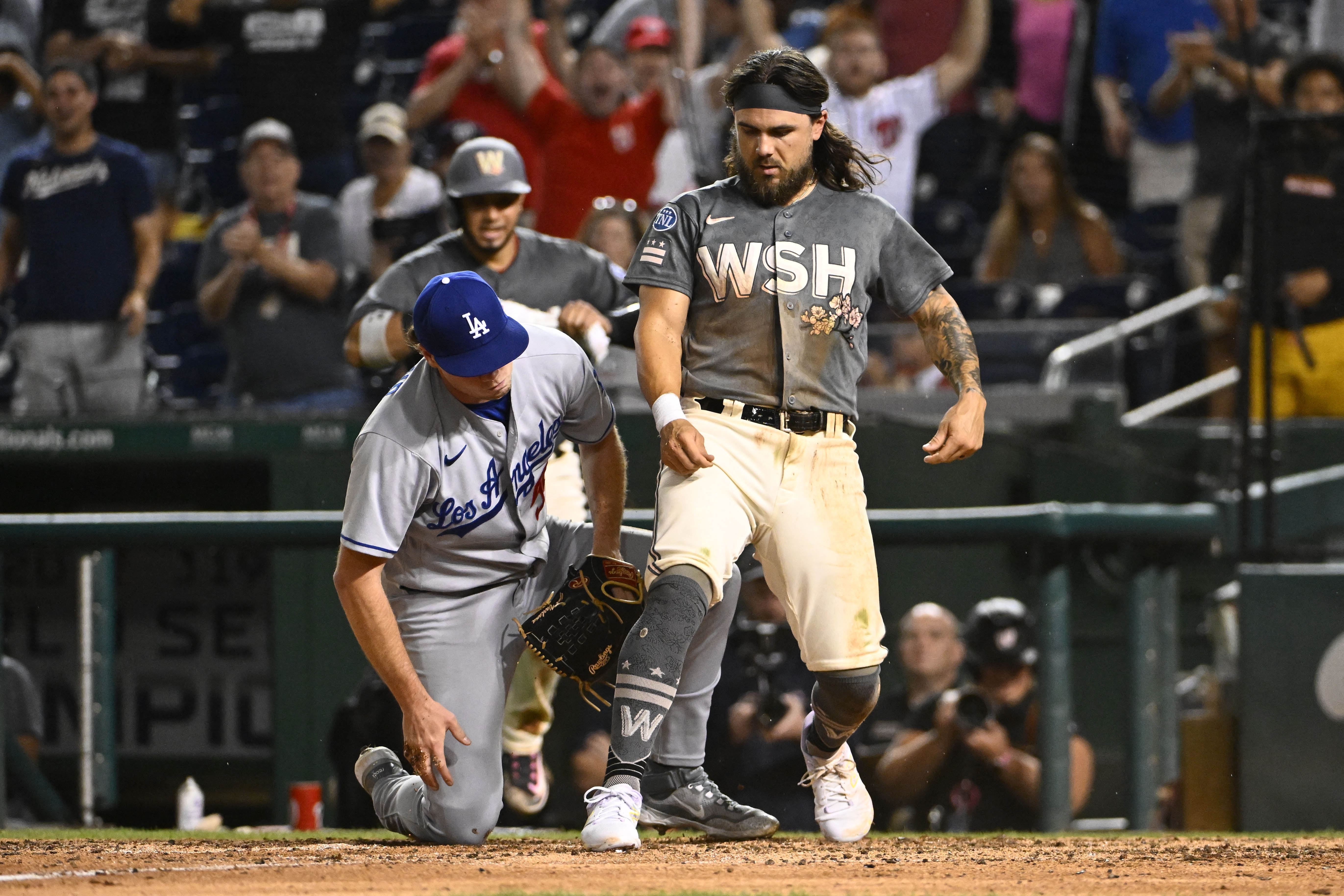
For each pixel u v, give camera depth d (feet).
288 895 29.09
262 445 82.79
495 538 39.96
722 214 38.63
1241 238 89.97
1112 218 106.83
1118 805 76.59
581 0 118.73
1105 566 73.56
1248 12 98.99
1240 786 64.28
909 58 102.42
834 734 40.47
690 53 102.73
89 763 72.64
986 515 62.69
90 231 91.61
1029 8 107.45
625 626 40.24
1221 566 82.38
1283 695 63.87
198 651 85.56
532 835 51.78
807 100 38.01
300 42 102.53
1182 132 105.09
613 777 37.24
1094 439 82.79
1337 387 85.05
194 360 105.19
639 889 29.73
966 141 108.47
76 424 84.07
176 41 106.32
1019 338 95.61
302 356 92.32
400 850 39.01
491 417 38.22
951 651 70.90
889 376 94.38
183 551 85.40
